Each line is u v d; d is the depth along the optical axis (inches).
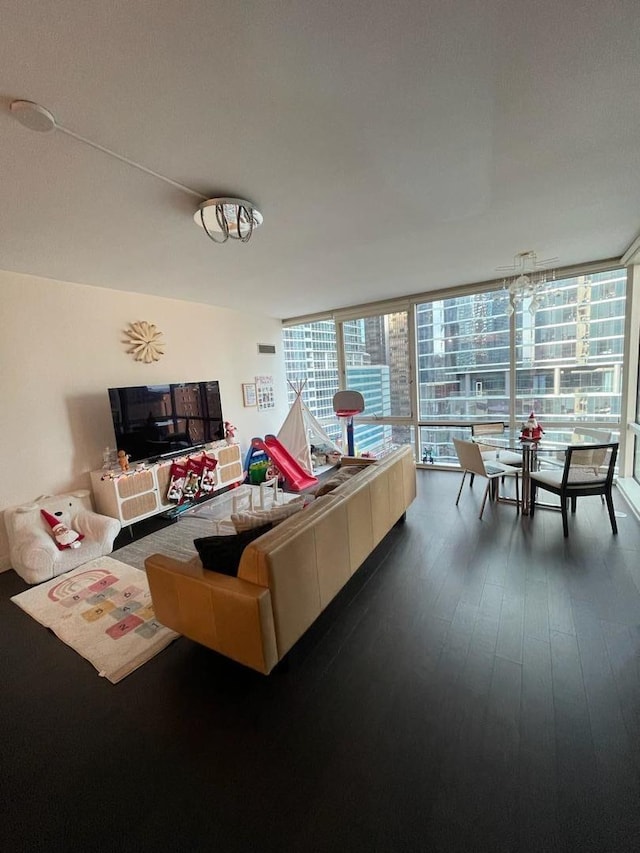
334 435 243.8
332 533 82.5
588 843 43.3
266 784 52.2
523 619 81.3
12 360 124.1
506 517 134.2
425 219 99.4
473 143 66.8
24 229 90.6
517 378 180.2
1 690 72.2
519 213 98.7
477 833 44.9
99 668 76.2
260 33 42.8
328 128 60.6
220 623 67.4
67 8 38.5
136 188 75.1
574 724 57.5
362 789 50.6
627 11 42.3
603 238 122.3
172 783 53.2
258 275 141.9
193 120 56.7
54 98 50.2
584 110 59.0
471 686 65.5
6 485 123.2
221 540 75.5
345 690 66.6
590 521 126.4
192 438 173.3
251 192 79.7
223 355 202.4
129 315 157.3
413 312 197.9
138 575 111.5
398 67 48.8
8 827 49.1
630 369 153.9
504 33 44.6
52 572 112.5
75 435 140.3
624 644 72.8
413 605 88.4
